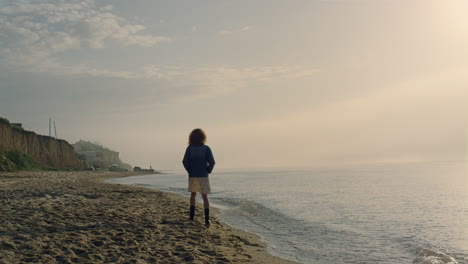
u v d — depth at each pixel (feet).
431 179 107.45
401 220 28.22
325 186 75.82
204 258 15.56
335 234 22.80
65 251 15.57
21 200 33.04
